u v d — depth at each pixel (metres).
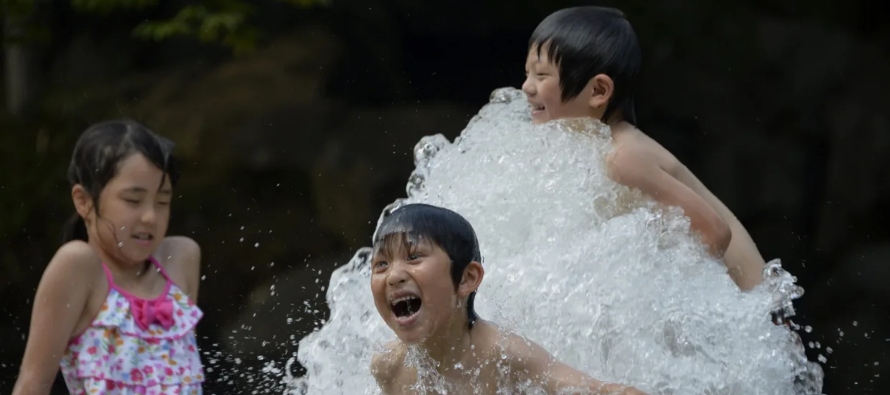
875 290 22.83
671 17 25.25
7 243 20.70
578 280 8.03
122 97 23.08
